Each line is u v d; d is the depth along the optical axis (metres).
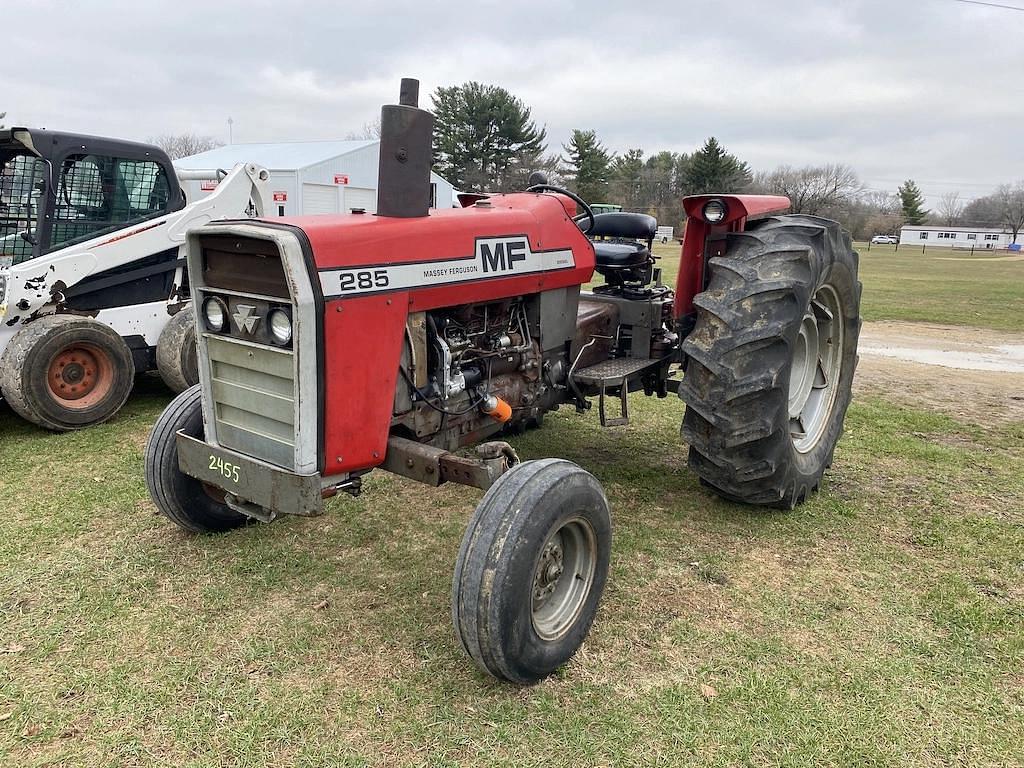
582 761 2.11
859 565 3.27
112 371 5.11
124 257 5.30
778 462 3.36
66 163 5.06
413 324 2.67
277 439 2.51
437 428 2.91
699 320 3.39
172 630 2.67
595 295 4.21
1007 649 2.68
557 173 51.72
